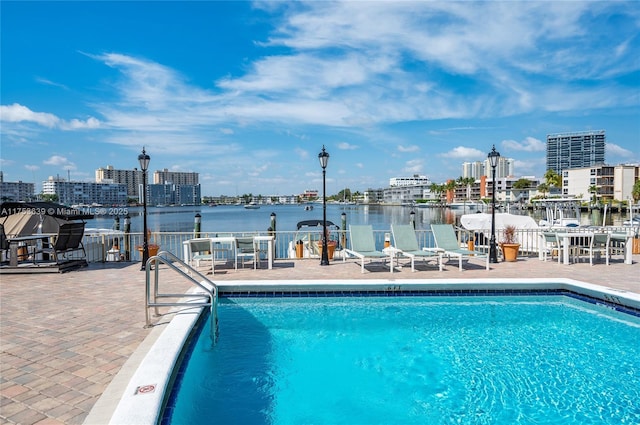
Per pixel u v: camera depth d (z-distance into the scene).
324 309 7.46
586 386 4.45
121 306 6.33
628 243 10.60
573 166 172.12
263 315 7.11
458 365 5.04
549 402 4.11
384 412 3.95
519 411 3.94
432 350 5.55
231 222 54.62
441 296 8.05
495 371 4.86
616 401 4.11
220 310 7.42
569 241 11.86
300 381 4.63
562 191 111.25
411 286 8.06
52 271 9.40
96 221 63.22
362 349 5.61
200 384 4.55
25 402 3.29
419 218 72.25
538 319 6.91
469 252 9.91
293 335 6.16
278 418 3.84
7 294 7.20
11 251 9.36
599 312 7.27
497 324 6.64
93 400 3.33
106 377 3.77
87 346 4.57
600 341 5.83
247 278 8.82
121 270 9.93
